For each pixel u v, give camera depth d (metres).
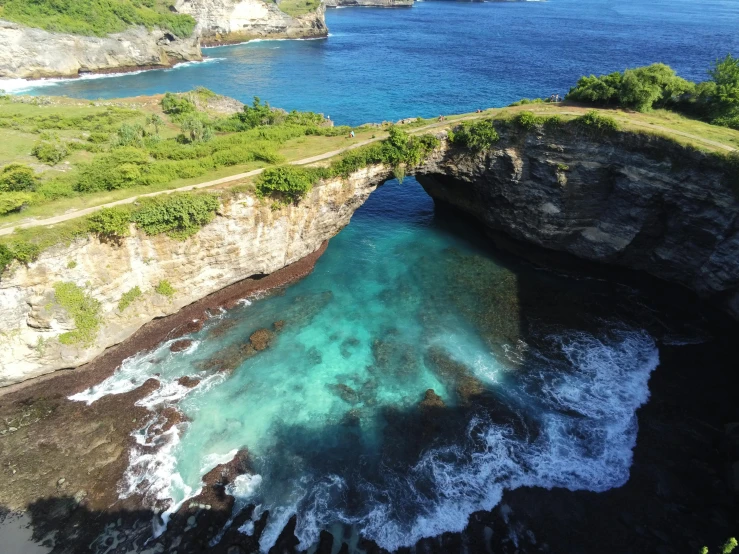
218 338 43.22
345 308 47.78
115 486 30.78
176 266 42.56
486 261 55.50
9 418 34.94
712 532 28.52
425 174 59.16
